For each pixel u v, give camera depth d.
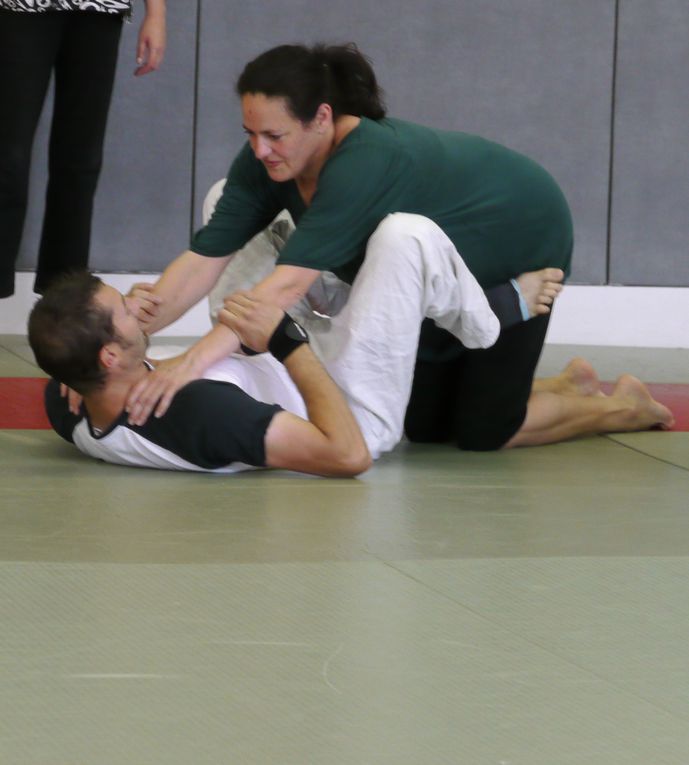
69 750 4.26
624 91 17.38
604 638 5.38
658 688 4.87
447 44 17.12
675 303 17.48
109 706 4.59
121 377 8.09
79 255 13.79
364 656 5.10
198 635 5.27
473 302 8.56
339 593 5.84
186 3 16.66
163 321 8.85
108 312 7.87
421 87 17.16
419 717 4.57
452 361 9.48
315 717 4.54
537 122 17.33
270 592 5.82
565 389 10.76
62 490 7.68
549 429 9.87
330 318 8.99
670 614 5.70
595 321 17.41
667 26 17.38
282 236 9.56
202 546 6.52
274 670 4.94
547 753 4.32
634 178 17.50
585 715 4.62
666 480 8.62
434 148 8.55
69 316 7.81
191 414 7.98
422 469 8.76
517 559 6.45
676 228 17.61
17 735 4.36
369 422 8.62
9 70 12.73
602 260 17.53
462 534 6.93
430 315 8.62
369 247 8.33
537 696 4.77
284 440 7.93
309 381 8.11
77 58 13.09
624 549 6.70
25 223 16.39
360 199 8.09
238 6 16.77
